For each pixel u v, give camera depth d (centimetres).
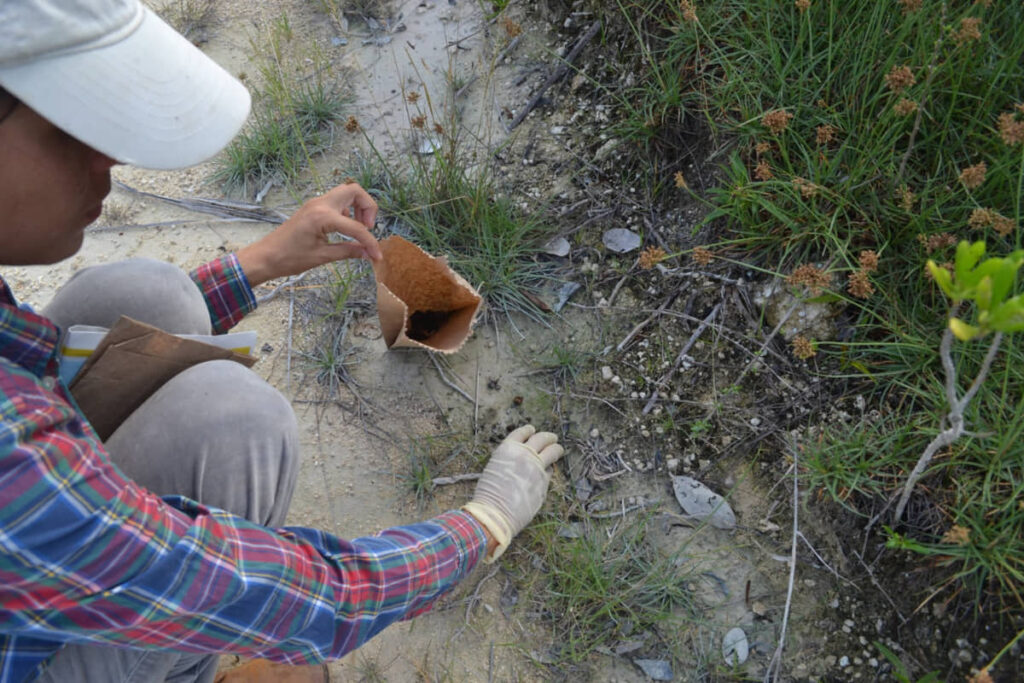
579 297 231
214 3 312
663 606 189
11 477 86
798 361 206
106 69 92
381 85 281
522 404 217
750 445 202
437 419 217
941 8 198
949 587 177
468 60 279
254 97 281
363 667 184
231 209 261
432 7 296
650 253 204
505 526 181
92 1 91
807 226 204
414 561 131
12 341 103
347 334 231
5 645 105
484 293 233
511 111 266
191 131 102
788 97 218
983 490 173
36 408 91
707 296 219
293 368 227
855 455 190
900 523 185
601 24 258
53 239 105
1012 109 199
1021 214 192
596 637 186
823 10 220
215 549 103
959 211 196
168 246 253
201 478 128
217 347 136
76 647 119
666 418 210
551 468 207
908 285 199
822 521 191
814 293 204
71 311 148
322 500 206
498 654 186
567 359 220
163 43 100
